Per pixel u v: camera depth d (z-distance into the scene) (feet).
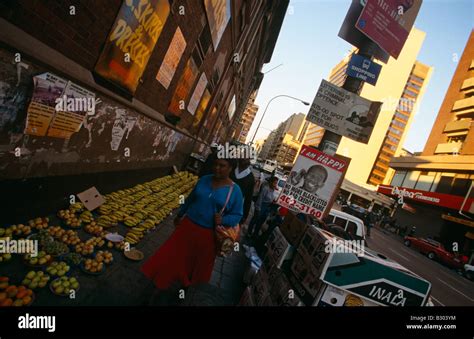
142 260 13.65
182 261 9.90
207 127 57.62
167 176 33.55
